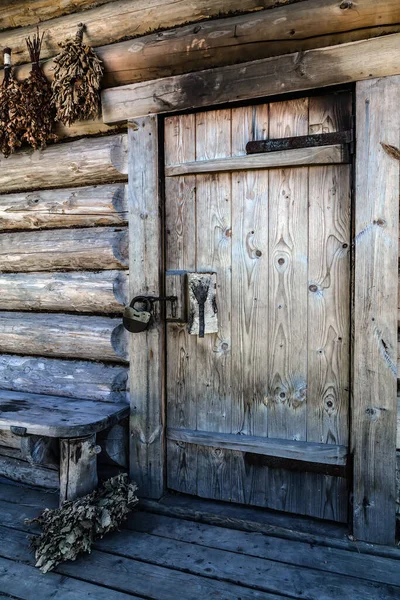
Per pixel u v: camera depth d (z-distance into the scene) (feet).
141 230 7.80
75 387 8.42
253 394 7.48
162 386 7.93
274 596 5.88
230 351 7.58
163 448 8.03
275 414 7.38
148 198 7.73
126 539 7.09
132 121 7.74
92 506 6.97
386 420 6.58
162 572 6.36
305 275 7.06
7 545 7.04
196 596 5.91
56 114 8.13
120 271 8.13
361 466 6.73
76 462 7.28
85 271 8.39
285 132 7.01
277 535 7.13
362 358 6.63
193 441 7.82
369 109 6.41
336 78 6.50
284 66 6.73
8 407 7.86
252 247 7.33
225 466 7.77
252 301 7.39
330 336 6.98
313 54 6.57
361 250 6.56
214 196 7.51
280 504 7.48
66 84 7.61
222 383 7.67
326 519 7.23
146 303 7.63
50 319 8.59
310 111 6.86
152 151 7.65
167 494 8.13
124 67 7.67
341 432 7.00
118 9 7.68
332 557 6.62
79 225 8.39
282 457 7.33
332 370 7.00
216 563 6.51
